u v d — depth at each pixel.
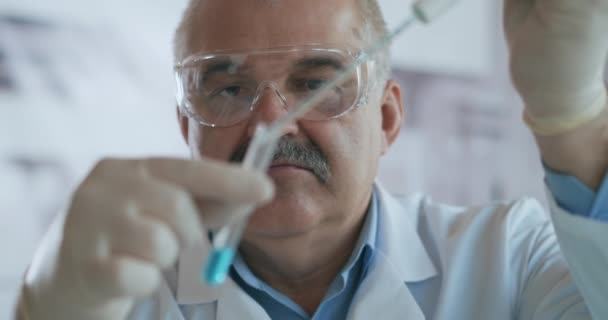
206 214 0.77
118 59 2.35
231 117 1.23
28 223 2.20
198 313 1.33
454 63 2.78
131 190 0.74
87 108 2.30
